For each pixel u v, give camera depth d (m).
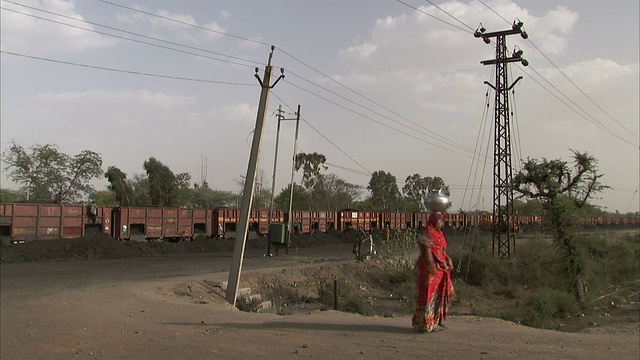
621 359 6.29
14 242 24.31
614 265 32.69
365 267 26.84
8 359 6.83
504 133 31.98
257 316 10.02
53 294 13.48
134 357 6.62
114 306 11.42
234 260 15.39
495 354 6.19
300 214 45.06
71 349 7.27
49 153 47.00
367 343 6.83
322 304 19.38
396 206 89.62
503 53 31.70
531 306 21.59
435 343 6.76
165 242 31.70
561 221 25.27
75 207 27.12
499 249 32.09
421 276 7.52
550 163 26.12
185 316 9.96
